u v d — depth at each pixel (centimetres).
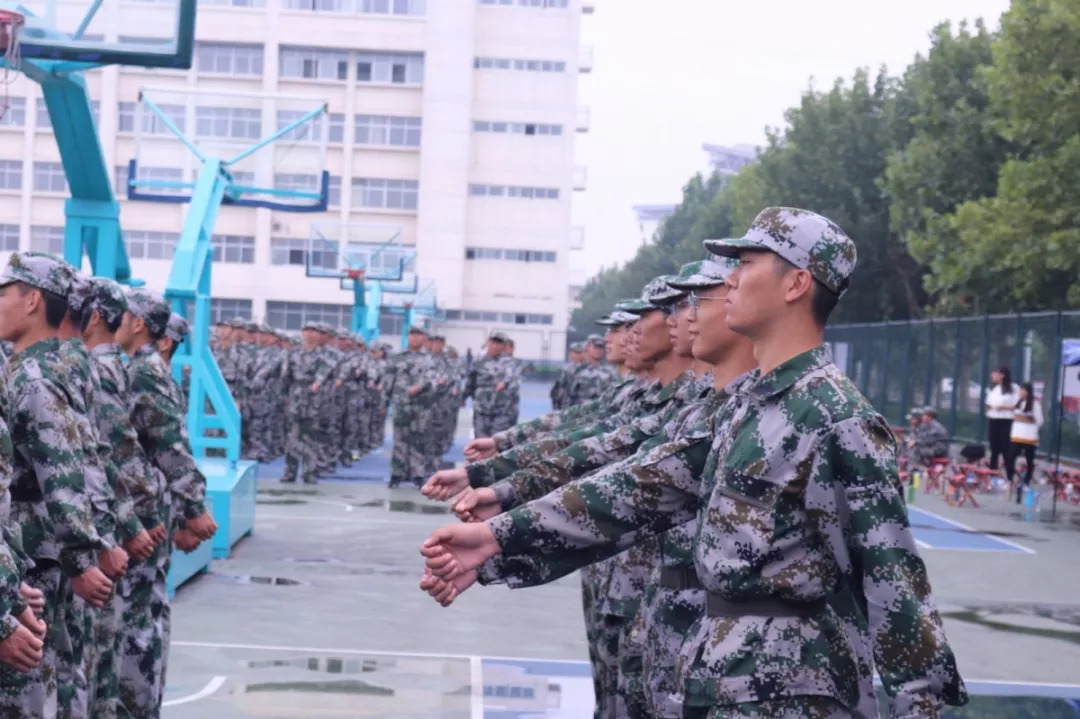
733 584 397
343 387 2542
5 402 478
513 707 864
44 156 6862
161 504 724
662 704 532
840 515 392
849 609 421
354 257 3616
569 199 8600
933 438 2744
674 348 630
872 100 5725
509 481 542
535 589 1342
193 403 1526
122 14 950
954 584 1496
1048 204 3338
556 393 2392
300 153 1869
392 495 2120
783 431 395
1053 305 3594
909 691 379
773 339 408
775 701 392
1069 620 1293
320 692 883
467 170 8300
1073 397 2572
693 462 444
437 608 1205
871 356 3897
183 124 1852
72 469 546
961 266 3812
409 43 8062
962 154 4394
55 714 546
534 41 8512
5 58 912
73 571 550
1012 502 2495
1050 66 3262
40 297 570
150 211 6650
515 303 8606
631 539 445
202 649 995
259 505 1894
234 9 7694
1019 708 930
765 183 6081
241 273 7862
